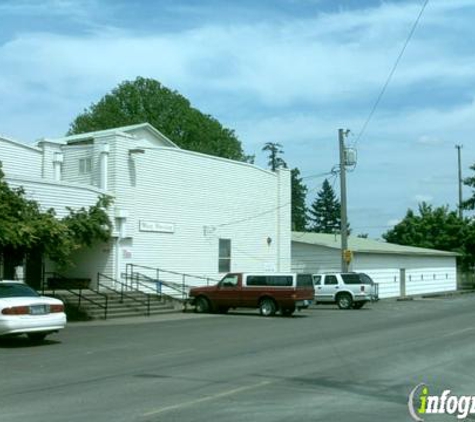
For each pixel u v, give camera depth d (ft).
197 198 115.44
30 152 102.89
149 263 105.19
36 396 32.76
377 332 66.74
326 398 32.17
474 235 219.41
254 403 30.91
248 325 76.23
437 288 188.44
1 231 67.15
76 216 82.07
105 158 100.42
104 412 28.96
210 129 202.90
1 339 59.82
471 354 48.70
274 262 134.00
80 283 97.60
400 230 238.27
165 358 46.88
